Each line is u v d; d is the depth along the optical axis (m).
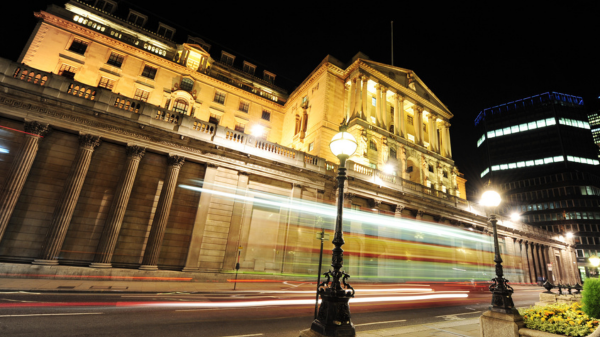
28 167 18.03
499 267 8.92
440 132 49.47
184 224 22.16
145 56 34.72
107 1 35.59
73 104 19.56
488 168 99.12
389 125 42.62
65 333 7.62
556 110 91.56
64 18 30.55
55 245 17.67
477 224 42.03
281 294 17.83
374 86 41.75
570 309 8.65
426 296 23.02
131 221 20.64
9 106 18.05
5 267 16.14
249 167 24.80
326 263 26.30
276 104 45.44
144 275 19.27
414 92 45.12
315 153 36.53
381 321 11.95
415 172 42.34
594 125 134.25
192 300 13.73
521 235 50.22
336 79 40.69
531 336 7.32
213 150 23.56
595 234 72.06
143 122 21.48
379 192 31.50
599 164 86.81
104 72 31.61
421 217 34.97
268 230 25.08
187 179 23.02
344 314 5.74
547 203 80.62
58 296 12.21
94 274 17.97
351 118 38.25
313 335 5.62
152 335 8.07
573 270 60.28
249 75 44.84
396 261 30.72
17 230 17.66
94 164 20.36
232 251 22.64
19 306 9.96
